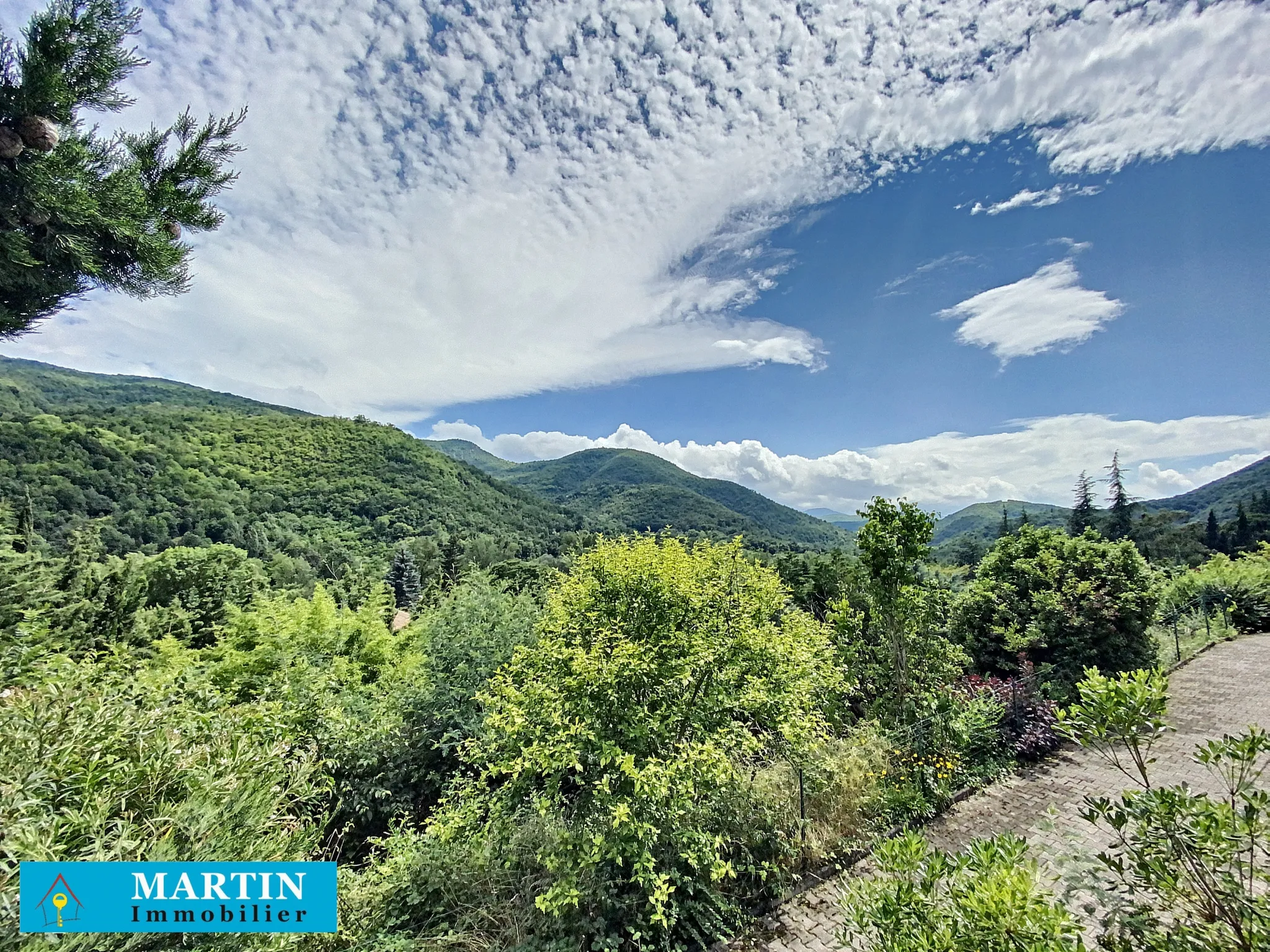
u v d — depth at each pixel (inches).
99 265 131.6
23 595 405.4
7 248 111.7
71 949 81.1
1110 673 293.4
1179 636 462.6
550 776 161.2
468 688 266.1
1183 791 78.4
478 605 319.3
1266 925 65.2
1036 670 302.5
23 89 111.4
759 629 207.0
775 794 188.1
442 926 143.6
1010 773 235.3
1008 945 67.7
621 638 180.5
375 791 214.8
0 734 93.9
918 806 200.7
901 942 74.5
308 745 209.8
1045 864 164.6
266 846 116.3
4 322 126.6
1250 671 359.6
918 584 257.9
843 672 250.1
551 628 223.0
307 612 435.5
